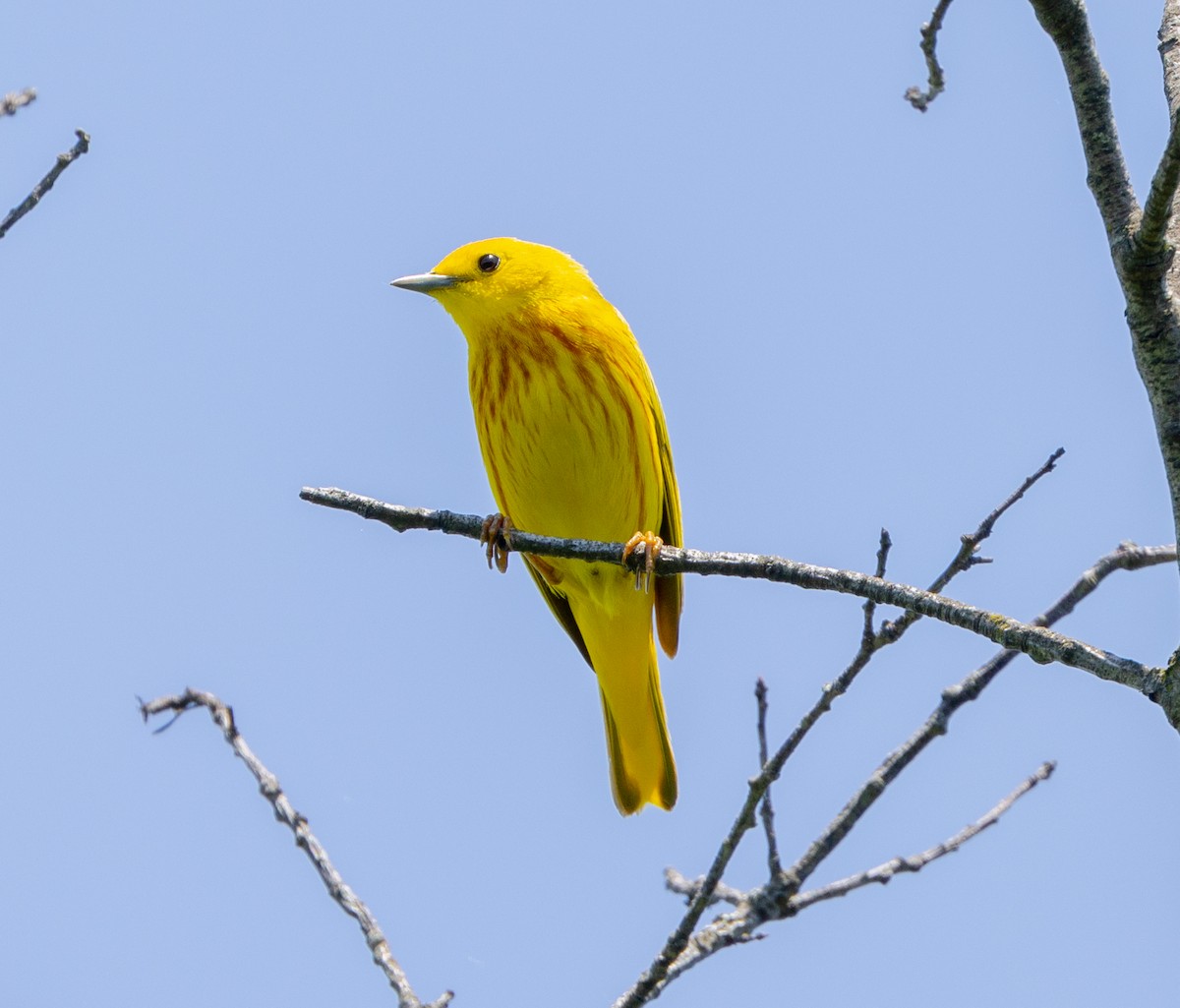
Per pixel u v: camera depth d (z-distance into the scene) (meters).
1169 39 8.27
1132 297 7.30
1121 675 7.16
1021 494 10.24
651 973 10.91
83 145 10.27
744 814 10.80
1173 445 7.26
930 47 9.66
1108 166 7.47
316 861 11.10
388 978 10.46
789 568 9.27
